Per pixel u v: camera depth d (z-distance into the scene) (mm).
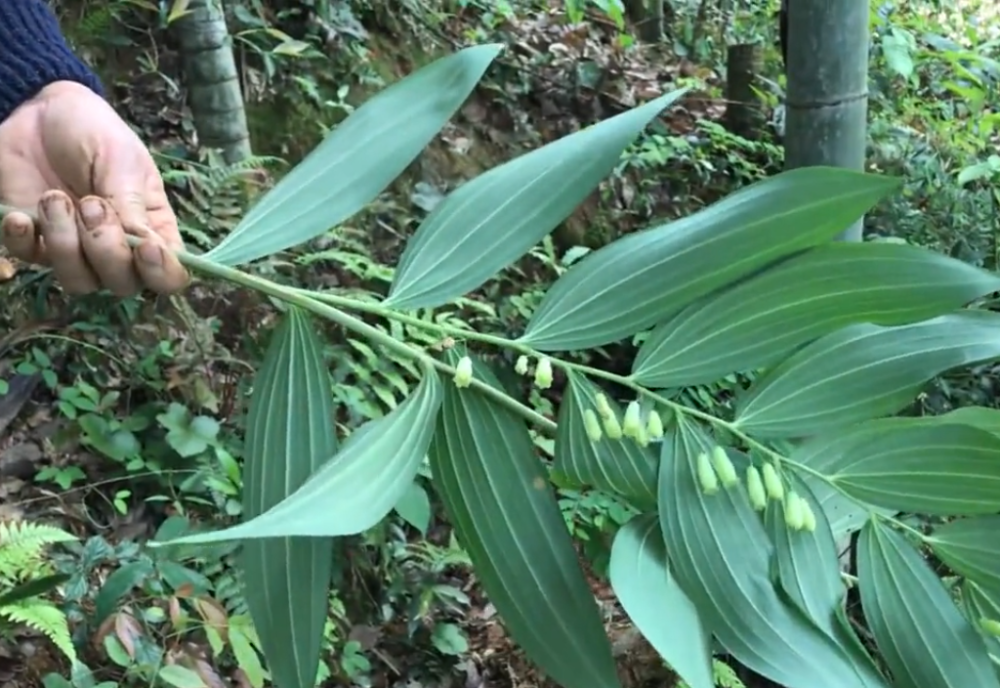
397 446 548
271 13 2555
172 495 1713
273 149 2432
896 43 3035
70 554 1571
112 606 1414
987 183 3086
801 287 589
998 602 621
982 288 576
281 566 582
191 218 1955
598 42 3412
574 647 573
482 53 653
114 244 584
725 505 585
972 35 3645
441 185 2619
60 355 1854
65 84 792
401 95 646
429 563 1864
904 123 3285
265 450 599
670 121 3184
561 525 586
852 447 608
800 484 596
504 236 609
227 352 1957
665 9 3881
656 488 598
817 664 560
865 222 2750
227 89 2133
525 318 2318
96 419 1728
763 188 577
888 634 601
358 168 631
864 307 589
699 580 568
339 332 2006
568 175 612
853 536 791
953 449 594
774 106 3238
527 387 2102
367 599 1810
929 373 597
